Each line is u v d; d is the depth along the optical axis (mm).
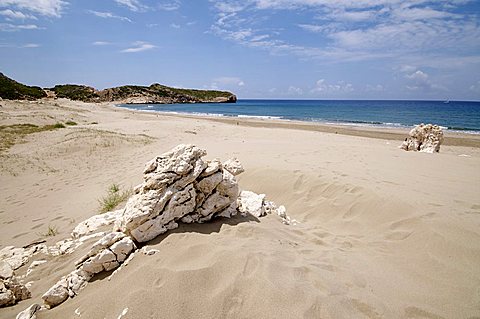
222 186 4383
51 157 12234
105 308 2635
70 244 4305
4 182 9273
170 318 2480
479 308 2855
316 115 53281
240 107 91688
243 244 3533
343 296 2865
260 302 2643
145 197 3607
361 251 4125
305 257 3648
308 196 6629
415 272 3496
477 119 42750
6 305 3068
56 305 2945
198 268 2938
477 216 4672
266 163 8844
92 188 8453
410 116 49594
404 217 4785
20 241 5105
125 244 3338
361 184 6395
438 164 9109
